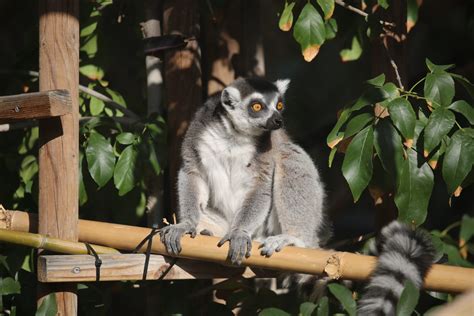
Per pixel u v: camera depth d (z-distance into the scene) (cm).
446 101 891
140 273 905
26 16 1420
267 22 2066
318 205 1073
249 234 1002
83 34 1213
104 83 1232
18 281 1031
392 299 826
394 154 884
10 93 1220
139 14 1198
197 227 1027
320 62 2156
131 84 1305
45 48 900
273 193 1073
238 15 1267
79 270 873
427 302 1003
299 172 1064
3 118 884
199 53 1169
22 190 1188
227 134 1070
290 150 1086
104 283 1106
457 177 873
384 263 848
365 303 838
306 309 925
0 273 1033
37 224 952
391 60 1041
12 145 1223
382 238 897
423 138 899
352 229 1878
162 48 1129
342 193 1297
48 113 855
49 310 890
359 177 873
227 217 1094
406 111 862
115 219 1198
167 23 1143
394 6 1074
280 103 1105
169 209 1185
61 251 897
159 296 1052
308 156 1101
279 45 2127
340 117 916
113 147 1101
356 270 857
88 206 1197
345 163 875
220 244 906
